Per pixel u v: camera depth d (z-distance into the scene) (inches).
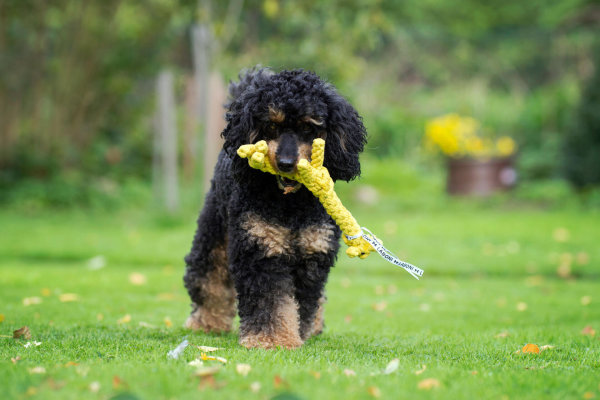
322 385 119.5
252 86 171.3
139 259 378.3
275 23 698.8
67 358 146.0
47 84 657.0
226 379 122.0
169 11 610.5
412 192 768.3
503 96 1013.8
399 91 1038.4
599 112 655.1
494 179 709.9
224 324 202.8
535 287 319.6
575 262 376.8
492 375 133.6
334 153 172.4
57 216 564.1
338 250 179.9
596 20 978.7
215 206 193.6
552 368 145.9
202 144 547.5
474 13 1091.9
